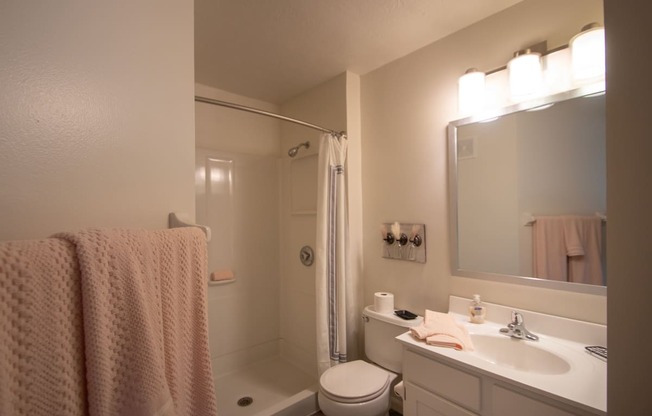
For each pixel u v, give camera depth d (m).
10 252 0.47
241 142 2.48
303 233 2.45
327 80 2.23
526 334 1.30
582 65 1.19
